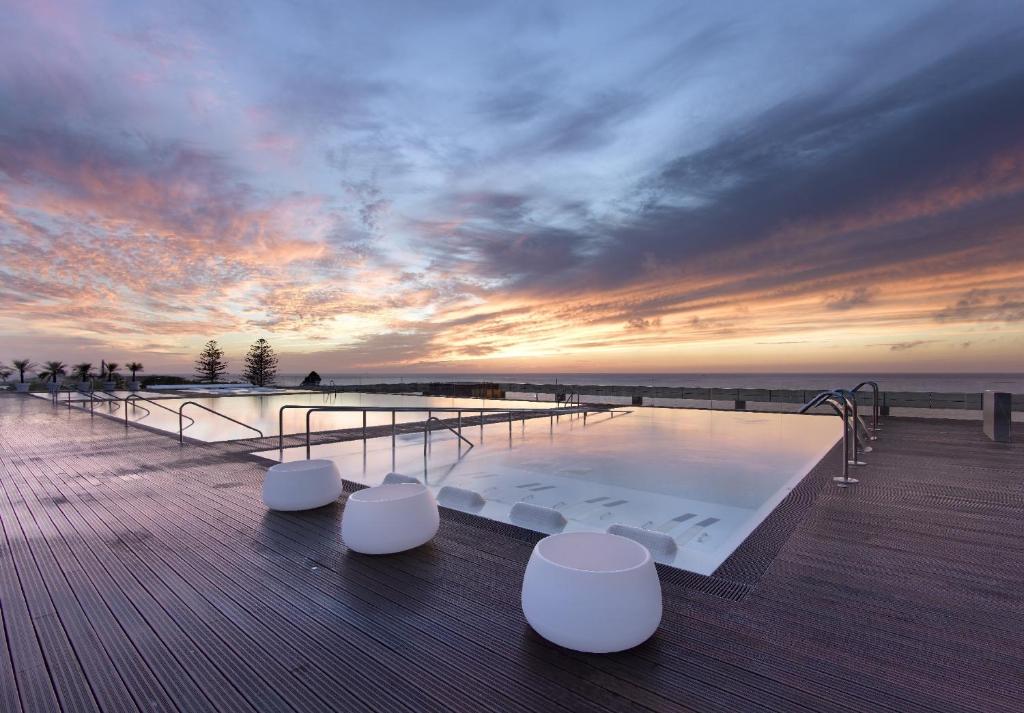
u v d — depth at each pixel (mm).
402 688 1441
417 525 2555
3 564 2447
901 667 1501
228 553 2580
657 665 1532
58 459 5293
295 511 3328
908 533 2744
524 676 1493
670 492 4320
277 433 8219
